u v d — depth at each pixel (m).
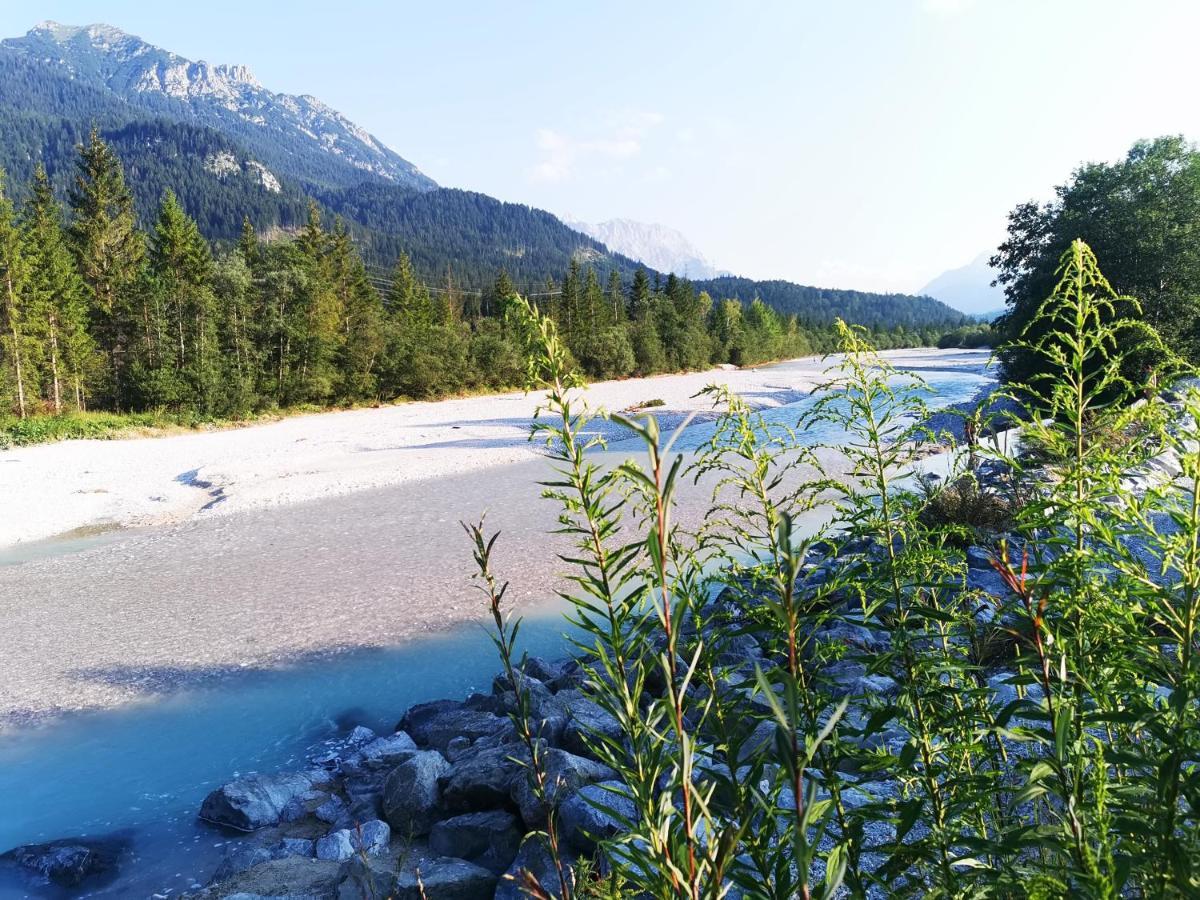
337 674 10.39
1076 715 1.27
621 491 1.37
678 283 103.06
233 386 42.75
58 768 8.14
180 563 16.42
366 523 19.47
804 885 0.72
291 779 7.48
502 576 14.25
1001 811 1.74
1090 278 1.59
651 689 6.20
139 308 43.09
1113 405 1.52
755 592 1.67
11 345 37.66
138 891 6.02
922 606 1.81
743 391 54.56
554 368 1.39
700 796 1.03
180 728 9.02
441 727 7.96
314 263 59.47
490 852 5.45
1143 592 1.34
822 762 1.54
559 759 5.55
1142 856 1.09
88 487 24.34
